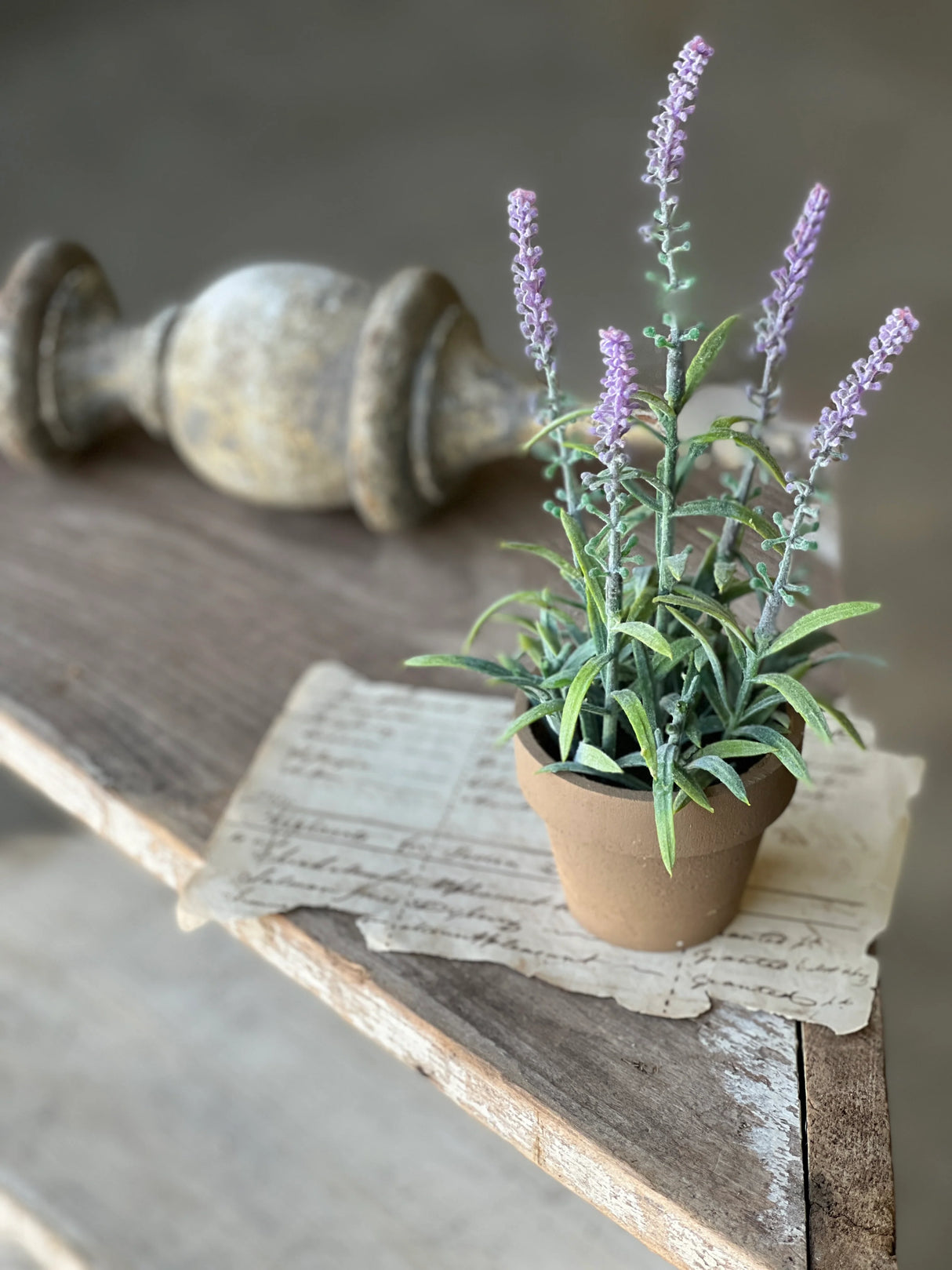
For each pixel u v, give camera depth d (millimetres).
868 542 1053
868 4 1781
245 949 828
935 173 1465
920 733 911
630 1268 670
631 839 415
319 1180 711
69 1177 714
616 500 374
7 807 914
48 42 1930
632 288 1284
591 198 1478
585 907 459
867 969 453
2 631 628
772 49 1723
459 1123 734
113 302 718
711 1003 449
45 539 689
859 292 1304
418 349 622
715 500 385
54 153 1666
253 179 1591
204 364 642
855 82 1633
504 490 695
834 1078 429
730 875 439
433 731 551
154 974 813
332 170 1597
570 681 417
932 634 974
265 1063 766
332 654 604
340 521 689
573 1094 429
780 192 1447
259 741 562
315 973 479
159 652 611
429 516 680
